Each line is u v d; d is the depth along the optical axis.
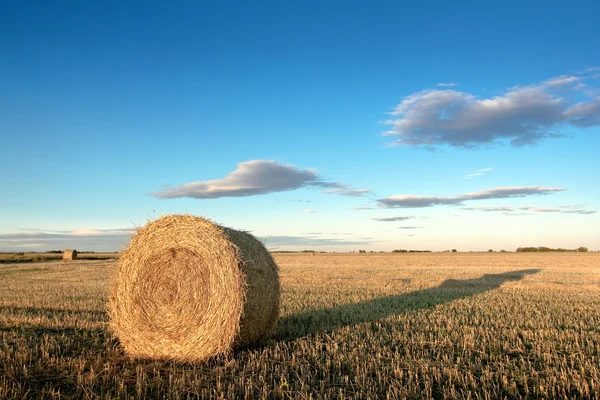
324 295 17.27
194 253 8.90
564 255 68.50
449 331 10.66
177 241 8.99
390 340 9.80
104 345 9.57
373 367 7.89
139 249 9.24
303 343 9.47
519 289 19.53
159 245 9.12
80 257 56.62
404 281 23.05
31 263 41.88
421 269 33.16
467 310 13.77
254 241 10.03
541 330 10.55
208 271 8.80
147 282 9.09
